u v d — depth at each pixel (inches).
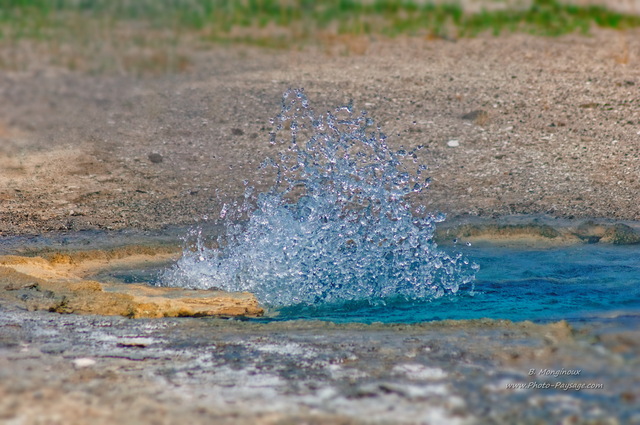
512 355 414.0
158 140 1053.8
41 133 1086.4
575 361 402.3
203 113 1160.8
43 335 455.8
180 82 1344.7
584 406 352.2
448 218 780.6
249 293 564.4
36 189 877.2
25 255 670.5
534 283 589.6
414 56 1508.4
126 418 341.4
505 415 345.1
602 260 649.6
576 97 1209.4
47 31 1781.5
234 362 412.2
